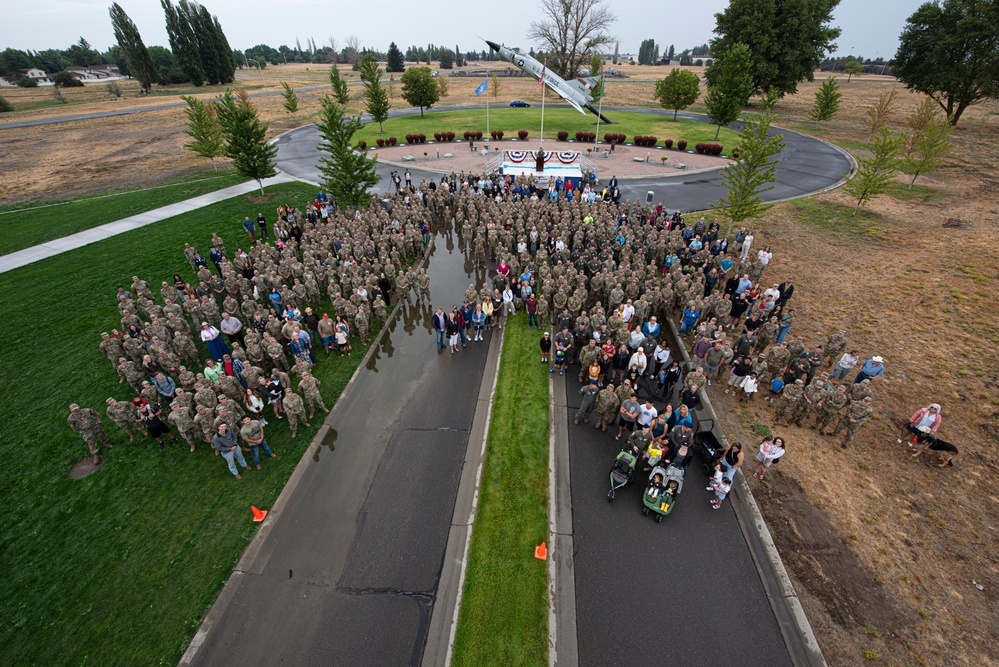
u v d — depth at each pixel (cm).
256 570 1023
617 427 1399
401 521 1128
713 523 1112
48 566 1034
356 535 1095
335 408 1476
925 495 1162
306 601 966
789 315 1677
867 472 1226
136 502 1173
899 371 1587
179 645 897
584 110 4797
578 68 8312
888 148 2738
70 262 2406
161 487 1212
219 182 3678
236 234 2714
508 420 1409
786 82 6644
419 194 3125
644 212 2583
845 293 2067
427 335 1853
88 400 1487
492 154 4547
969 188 3409
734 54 4847
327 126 2592
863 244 2550
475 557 1037
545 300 1828
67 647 898
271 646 894
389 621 930
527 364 1659
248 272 2053
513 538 1075
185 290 1781
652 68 17800
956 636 891
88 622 934
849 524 1095
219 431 1165
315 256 2144
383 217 2580
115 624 930
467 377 1619
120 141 5425
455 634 908
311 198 3294
